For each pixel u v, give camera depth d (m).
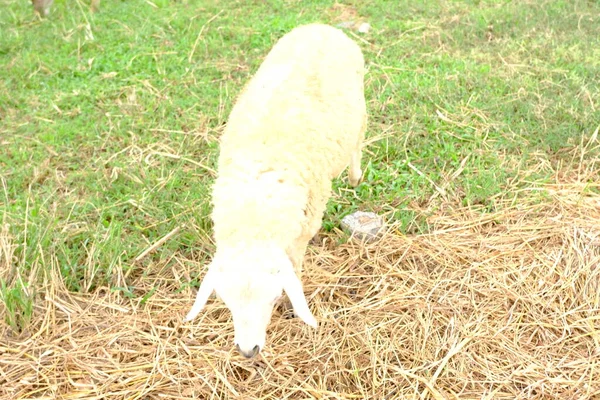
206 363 2.03
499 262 2.27
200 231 2.39
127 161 2.75
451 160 2.69
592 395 1.91
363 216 2.42
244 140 1.94
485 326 2.08
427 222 2.42
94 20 4.01
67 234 2.39
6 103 3.18
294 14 4.04
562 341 2.04
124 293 2.25
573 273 2.20
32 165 2.74
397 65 3.35
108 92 3.26
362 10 4.02
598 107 2.87
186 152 2.78
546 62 3.27
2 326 2.14
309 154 1.94
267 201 1.83
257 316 1.71
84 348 2.08
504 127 2.82
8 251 2.27
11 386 1.99
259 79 2.10
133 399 1.95
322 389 1.96
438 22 3.81
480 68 3.25
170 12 4.14
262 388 1.97
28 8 4.27
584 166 2.62
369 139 2.81
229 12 4.11
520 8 3.88
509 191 2.52
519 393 1.92
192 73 3.38
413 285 2.21
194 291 2.26
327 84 2.07
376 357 2.00
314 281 2.23
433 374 1.98
